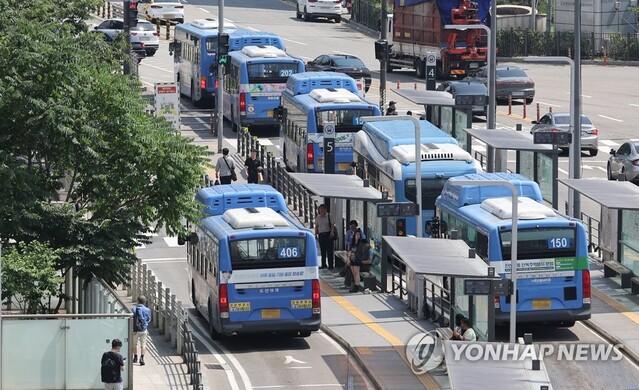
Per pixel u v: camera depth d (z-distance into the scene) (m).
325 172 126.38
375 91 191.38
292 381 81.56
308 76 139.00
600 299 98.44
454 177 103.00
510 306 84.06
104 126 90.81
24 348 79.44
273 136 160.75
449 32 194.38
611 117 173.62
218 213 94.94
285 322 87.94
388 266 109.00
